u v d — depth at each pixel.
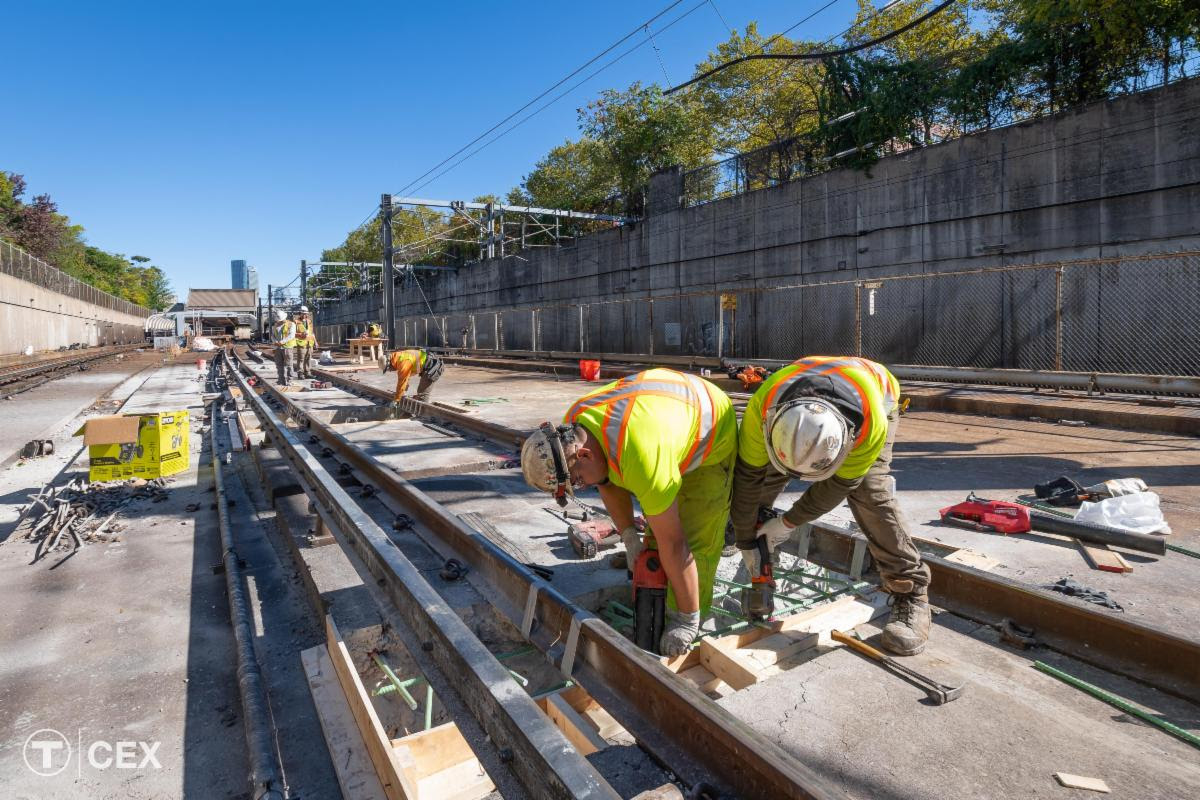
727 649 2.66
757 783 1.73
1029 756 2.04
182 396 16.39
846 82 17.69
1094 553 3.94
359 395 14.98
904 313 16.05
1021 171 13.70
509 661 3.19
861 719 2.23
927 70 16.11
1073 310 13.05
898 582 2.69
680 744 2.01
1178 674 2.38
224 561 4.51
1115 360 12.45
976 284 14.62
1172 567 3.74
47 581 4.38
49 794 2.35
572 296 28.20
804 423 2.05
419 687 3.13
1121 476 6.00
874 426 2.22
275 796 2.17
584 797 1.48
